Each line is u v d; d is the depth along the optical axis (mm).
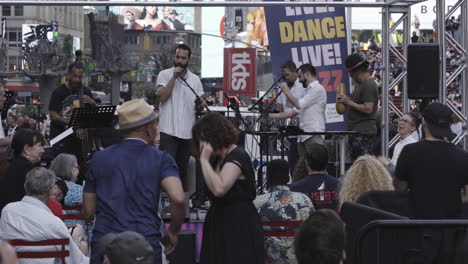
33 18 95000
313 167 8211
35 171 7066
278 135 10164
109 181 5734
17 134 8539
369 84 11195
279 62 14492
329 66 14477
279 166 7516
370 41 35688
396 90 24562
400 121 10750
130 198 5703
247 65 17375
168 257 8797
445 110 6691
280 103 12570
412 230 5523
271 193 7500
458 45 12180
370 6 12461
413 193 6730
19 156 8508
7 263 2967
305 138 11070
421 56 10945
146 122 5828
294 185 8164
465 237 5453
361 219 6348
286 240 7363
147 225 5688
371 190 7156
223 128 6273
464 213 6754
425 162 6637
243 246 6355
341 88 11211
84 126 10266
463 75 12102
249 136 11742
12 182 8242
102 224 5680
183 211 5801
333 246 3969
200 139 6273
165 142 10328
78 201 8906
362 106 11141
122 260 4289
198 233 9656
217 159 6453
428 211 6637
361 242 5531
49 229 6992
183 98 10422
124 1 11453
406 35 12969
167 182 5754
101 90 61906
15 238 6969
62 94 11773
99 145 10031
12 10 95312
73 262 7086
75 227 8242
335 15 14438
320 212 4082
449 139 6918
